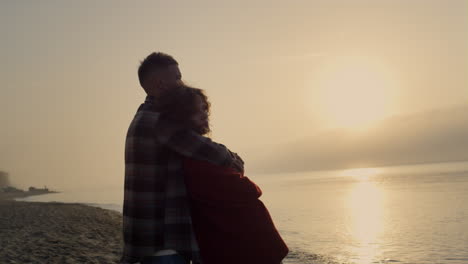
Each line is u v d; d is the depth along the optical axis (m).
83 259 8.07
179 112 1.91
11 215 21.28
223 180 1.82
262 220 1.80
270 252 1.77
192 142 1.87
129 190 1.98
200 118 1.96
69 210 26.73
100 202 49.75
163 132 1.91
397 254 10.82
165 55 2.09
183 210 1.91
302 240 13.68
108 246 10.10
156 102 2.01
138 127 1.97
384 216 21.53
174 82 2.05
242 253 1.76
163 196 1.93
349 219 20.70
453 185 47.38
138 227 1.91
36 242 10.45
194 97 1.95
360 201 33.06
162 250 1.89
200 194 1.83
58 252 8.85
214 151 1.88
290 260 9.86
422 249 11.52
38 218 19.12
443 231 15.09
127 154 2.01
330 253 10.95
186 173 1.88
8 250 8.96
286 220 20.78
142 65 2.07
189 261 1.90
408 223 18.16
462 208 23.17
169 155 1.95
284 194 48.84
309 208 28.09
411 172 123.44
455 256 10.36
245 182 1.83
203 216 1.83
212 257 1.79
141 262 1.92
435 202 28.02
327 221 20.03
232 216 1.79
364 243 12.87
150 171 1.93
